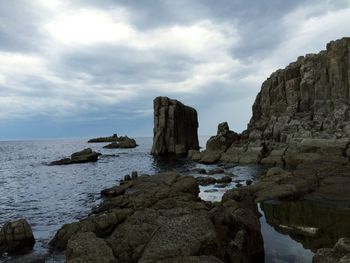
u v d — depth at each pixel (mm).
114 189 34750
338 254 10734
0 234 18859
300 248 16969
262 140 65562
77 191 39531
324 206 25656
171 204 21797
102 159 85125
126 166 67812
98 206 28312
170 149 93125
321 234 19094
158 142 92750
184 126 99062
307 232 19516
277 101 75875
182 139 97188
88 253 12852
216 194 33594
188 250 11531
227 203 20984
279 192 29203
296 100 69875
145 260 11109
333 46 64938
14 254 18031
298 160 51906
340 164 40344
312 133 57219
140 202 25078
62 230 19281
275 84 78000
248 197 24016
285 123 64750
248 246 15406
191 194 27547
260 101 85562
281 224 21391
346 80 62594
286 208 25578
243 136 75062
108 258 12320
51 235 21656
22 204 32906
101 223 19156
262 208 25922
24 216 27703
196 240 11938
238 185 38312
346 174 34250
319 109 64500
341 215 22969
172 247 11664
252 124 85312
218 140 74125
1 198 36594
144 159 82438
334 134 54094
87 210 28875
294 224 21234
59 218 26594
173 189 28047
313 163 41031
